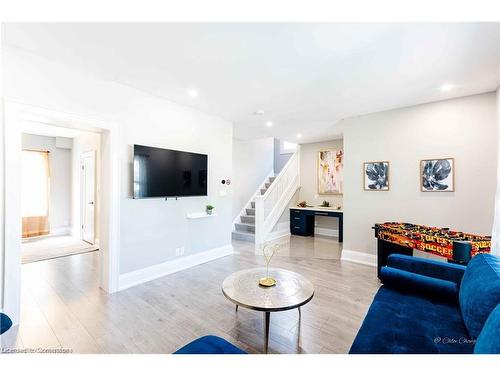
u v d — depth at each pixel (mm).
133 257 3121
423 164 3551
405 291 2059
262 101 3494
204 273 3562
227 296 1927
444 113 3402
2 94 2148
